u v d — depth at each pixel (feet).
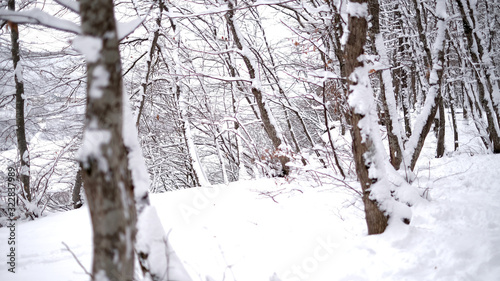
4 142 39.52
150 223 8.24
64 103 36.94
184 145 51.57
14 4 30.73
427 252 11.86
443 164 26.81
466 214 14.12
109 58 5.31
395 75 39.91
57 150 37.17
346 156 23.77
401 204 14.73
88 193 5.34
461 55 35.91
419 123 20.01
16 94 31.99
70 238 18.15
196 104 47.06
